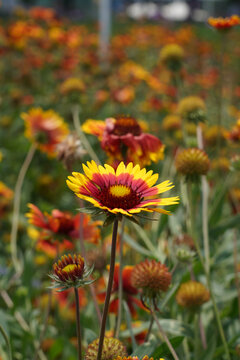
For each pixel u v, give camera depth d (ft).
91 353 1.48
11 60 6.69
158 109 4.92
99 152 4.00
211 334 2.04
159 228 2.31
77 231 2.01
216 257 2.31
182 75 4.21
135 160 1.89
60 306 2.37
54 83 6.26
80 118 4.69
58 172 3.93
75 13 17.89
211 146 2.90
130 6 21.07
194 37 9.03
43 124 2.65
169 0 21.52
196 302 1.78
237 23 2.31
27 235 3.07
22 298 2.37
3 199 3.32
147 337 1.71
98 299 2.09
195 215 2.36
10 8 16.63
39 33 6.92
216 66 8.25
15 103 5.10
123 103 4.76
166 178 2.84
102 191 1.38
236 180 2.70
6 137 4.57
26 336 2.06
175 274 2.15
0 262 2.84
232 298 2.14
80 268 1.45
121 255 1.76
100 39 7.68
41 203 3.46
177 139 3.48
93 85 5.75
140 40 8.30
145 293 1.64
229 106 5.00
